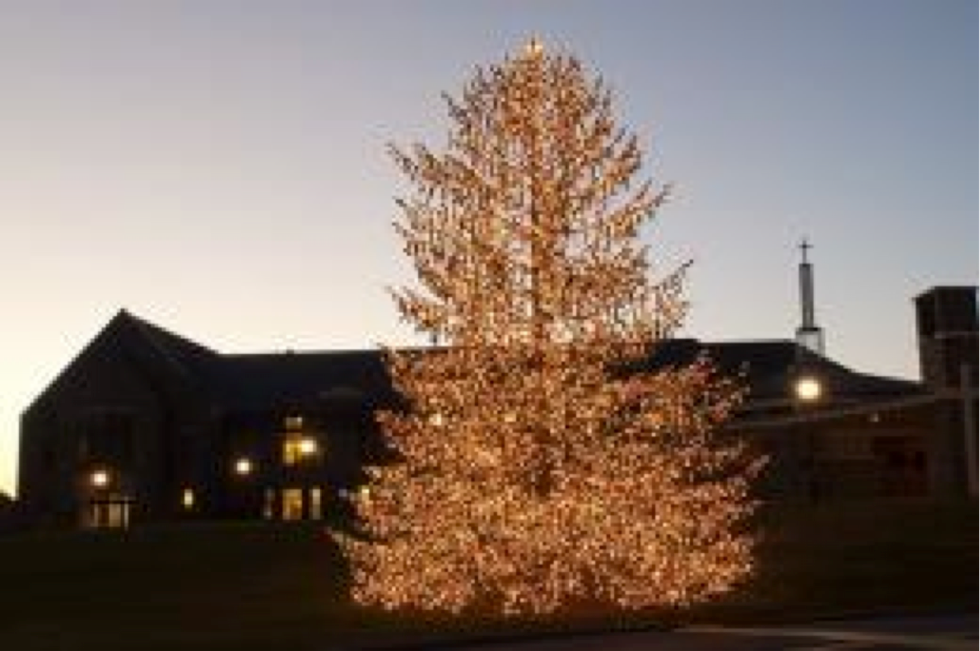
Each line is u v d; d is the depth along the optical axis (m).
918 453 52.81
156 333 80.06
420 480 30.41
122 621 31.52
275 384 79.12
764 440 55.06
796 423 54.59
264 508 76.56
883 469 53.09
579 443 29.66
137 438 74.12
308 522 50.75
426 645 24.77
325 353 81.06
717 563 30.73
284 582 37.50
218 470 76.44
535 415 29.45
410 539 31.52
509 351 29.78
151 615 32.41
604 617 28.52
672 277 30.14
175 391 76.06
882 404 52.59
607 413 29.75
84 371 75.00
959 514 43.03
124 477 73.81
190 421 75.75
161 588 37.53
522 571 29.67
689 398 30.05
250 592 35.91
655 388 29.83
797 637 23.64
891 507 45.12
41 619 33.31
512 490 29.41
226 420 77.69
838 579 34.25
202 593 36.19
